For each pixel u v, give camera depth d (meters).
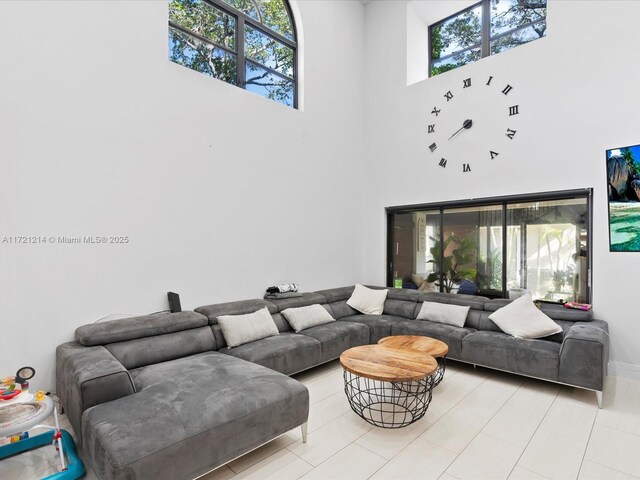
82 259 2.95
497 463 2.13
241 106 4.16
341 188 5.55
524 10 4.76
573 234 3.95
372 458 2.19
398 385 3.24
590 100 3.78
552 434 2.46
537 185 4.16
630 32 3.55
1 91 2.57
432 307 4.41
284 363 3.27
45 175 2.76
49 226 2.78
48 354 2.77
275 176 4.54
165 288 3.47
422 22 5.71
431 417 2.71
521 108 4.30
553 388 3.27
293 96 5.00
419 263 5.39
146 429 1.76
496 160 4.51
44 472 2.02
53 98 2.80
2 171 2.57
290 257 4.74
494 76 4.54
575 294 3.93
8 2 2.60
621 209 3.57
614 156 3.62
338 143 5.49
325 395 3.15
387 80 5.70
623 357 3.55
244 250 4.18
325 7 5.29
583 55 3.83
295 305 4.24
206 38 4.05
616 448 2.28
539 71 4.16
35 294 2.72
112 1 3.13
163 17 3.48
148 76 3.36
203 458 1.85
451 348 3.81
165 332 3.04
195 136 3.71
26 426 1.77
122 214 3.18
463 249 4.88
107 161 3.09
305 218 4.95
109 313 3.10
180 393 2.14
